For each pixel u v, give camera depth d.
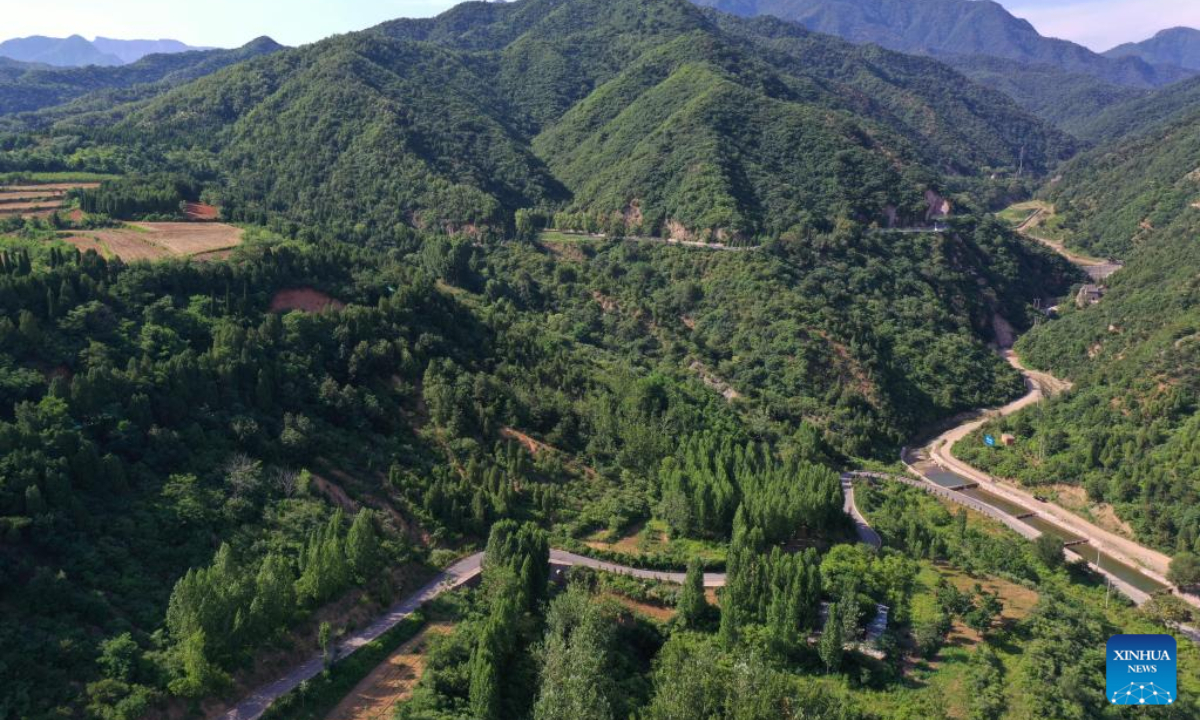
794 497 110.69
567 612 83.31
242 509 90.50
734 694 72.50
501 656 78.44
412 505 103.50
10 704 63.19
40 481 79.56
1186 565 118.00
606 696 73.06
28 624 69.81
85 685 67.06
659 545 107.19
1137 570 125.94
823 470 122.94
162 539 83.75
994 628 93.19
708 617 90.81
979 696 80.25
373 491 104.06
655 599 94.94
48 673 66.56
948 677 84.25
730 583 91.56
